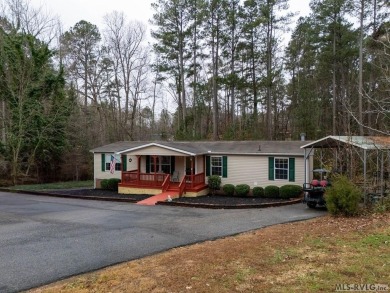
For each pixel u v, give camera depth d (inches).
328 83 1307.8
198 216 518.9
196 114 1398.9
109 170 949.8
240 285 215.0
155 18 1224.2
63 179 1159.6
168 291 209.6
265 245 316.5
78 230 417.7
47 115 1052.5
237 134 1187.3
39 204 667.4
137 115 1594.5
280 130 1434.5
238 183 791.7
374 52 916.0
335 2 1090.7
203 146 879.7
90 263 283.4
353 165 550.0
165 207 631.2
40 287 233.1
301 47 1357.0
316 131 1173.7
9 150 1013.2
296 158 719.1
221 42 1216.2
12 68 979.9
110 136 1362.0
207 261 269.9
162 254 305.7
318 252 285.0
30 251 320.8
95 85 1432.1
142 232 402.9
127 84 1422.2
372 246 297.3
